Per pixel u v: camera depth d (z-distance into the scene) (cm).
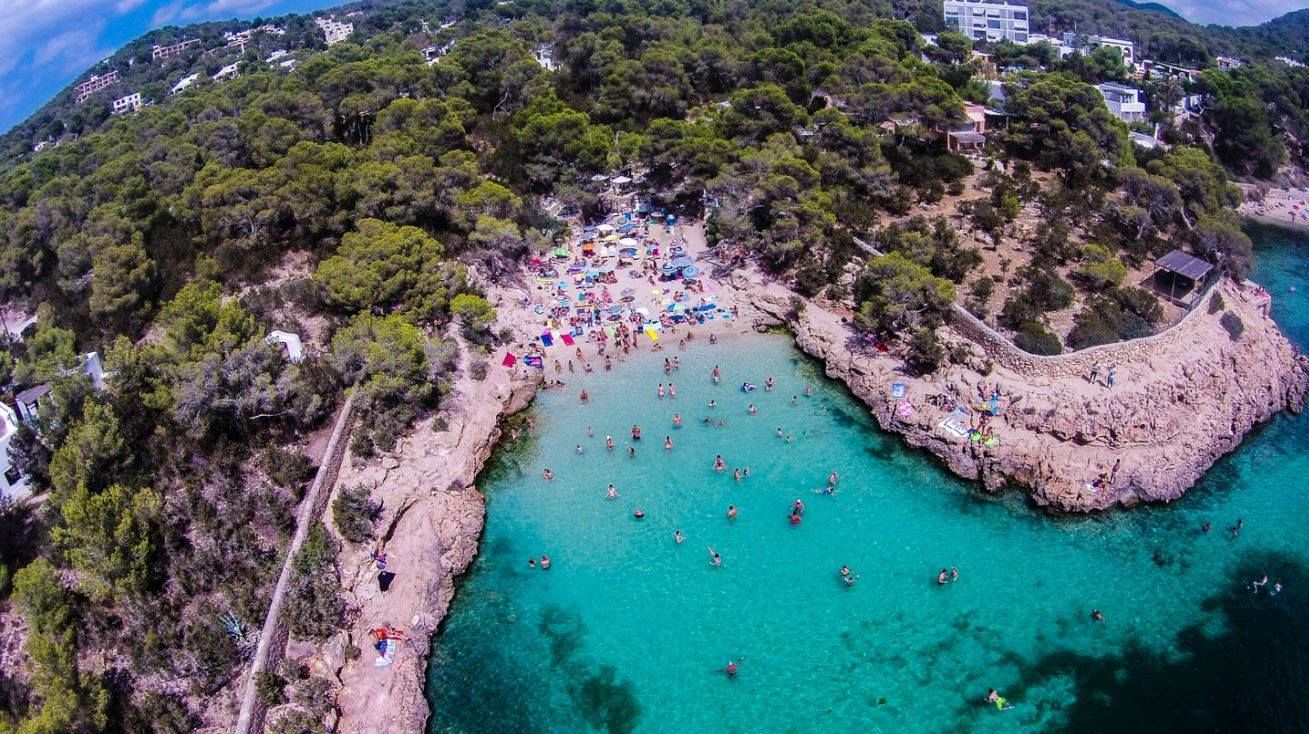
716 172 8138
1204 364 5603
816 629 4094
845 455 5322
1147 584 4334
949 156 8312
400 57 10306
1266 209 10206
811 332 6438
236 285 6631
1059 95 8619
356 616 4034
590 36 10606
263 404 4819
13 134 19438
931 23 16650
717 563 4491
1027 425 5172
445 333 6297
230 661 3506
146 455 4406
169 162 7744
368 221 6638
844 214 7338
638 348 6488
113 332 6019
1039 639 4025
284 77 10662
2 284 6606
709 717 3681
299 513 4369
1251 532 4684
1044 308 6012
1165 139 10962
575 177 8388
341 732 3512
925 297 5919
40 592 3366
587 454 5378
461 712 3738
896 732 3591
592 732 3628
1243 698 3719
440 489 4956
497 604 4312
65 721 2881
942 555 4531
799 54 10425
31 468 4244
